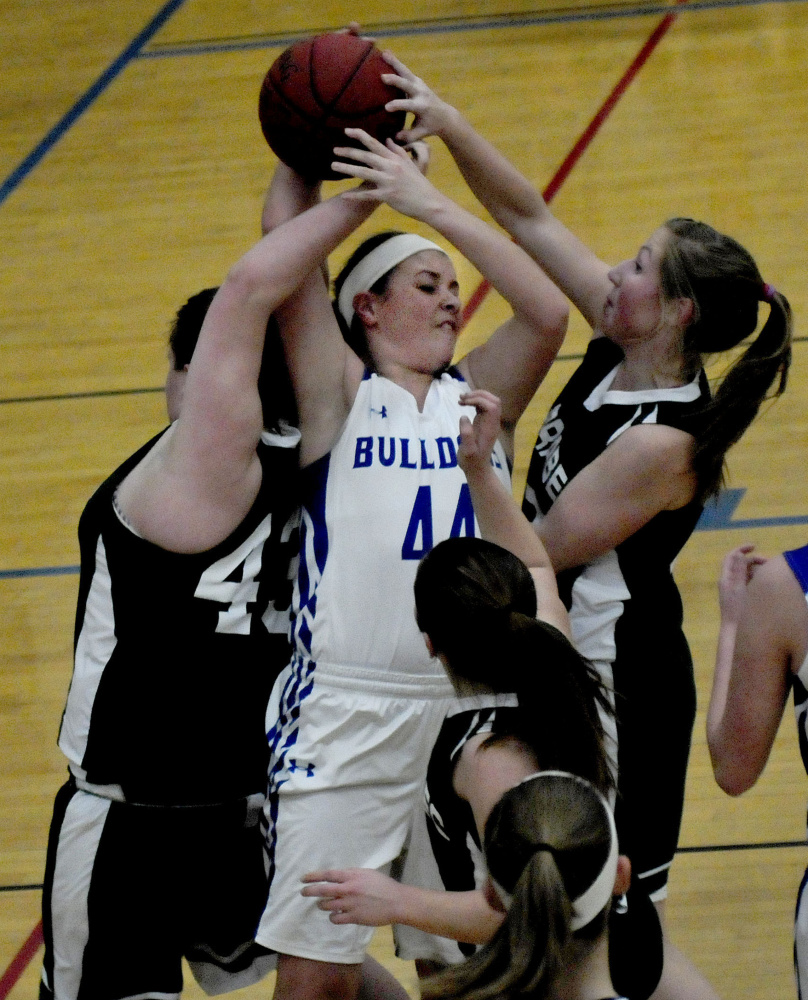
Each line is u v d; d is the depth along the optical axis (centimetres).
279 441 941
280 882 911
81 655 949
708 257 980
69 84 3083
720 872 1238
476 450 856
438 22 3219
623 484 985
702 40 2991
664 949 1016
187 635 926
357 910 761
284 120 952
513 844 609
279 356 959
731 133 2562
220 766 938
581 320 2081
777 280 2089
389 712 916
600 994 612
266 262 884
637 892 841
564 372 1956
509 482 996
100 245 2422
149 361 2094
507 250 964
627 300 1002
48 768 1401
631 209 2327
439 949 932
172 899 944
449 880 833
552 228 1099
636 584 1024
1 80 3131
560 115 2702
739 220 2262
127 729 925
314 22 3294
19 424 1981
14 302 2281
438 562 758
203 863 947
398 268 991
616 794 833
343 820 910
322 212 909
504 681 740
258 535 939
